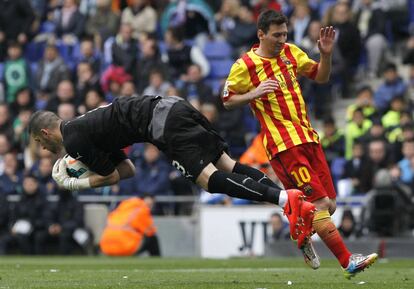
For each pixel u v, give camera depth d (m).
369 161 42.59
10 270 27.00
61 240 42.53
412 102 48.84
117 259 37.53
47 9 61.31
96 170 20.95
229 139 47.91
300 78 50.19
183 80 51.25
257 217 41.97
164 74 51.44
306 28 51.53
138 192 43.94
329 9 51.66
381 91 48.59
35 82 54.31
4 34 58.47
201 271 26.62
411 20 55.47
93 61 53.34
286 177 21.61
